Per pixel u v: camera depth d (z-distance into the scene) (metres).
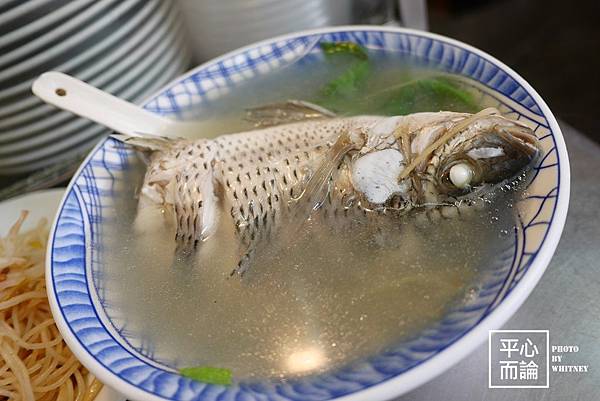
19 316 0.38
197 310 0.30
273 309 0.30
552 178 0.28
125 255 0.33
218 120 0.38
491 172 0.29
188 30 0.46
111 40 0.39
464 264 0.29
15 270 0.39
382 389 0.24
